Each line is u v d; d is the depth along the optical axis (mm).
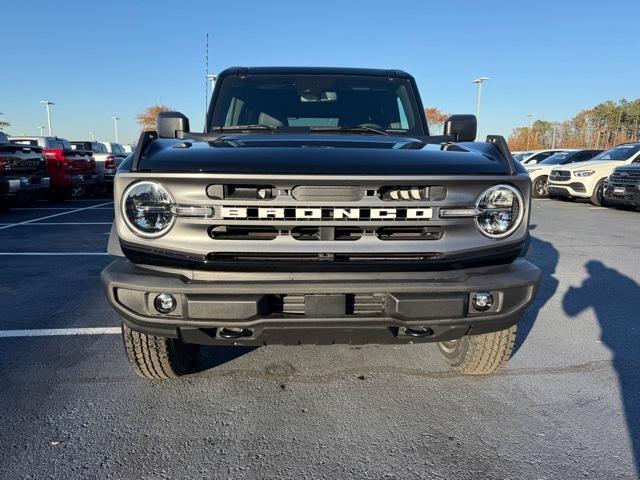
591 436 2500
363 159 2307
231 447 2402
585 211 13008
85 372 3168
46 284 5234
